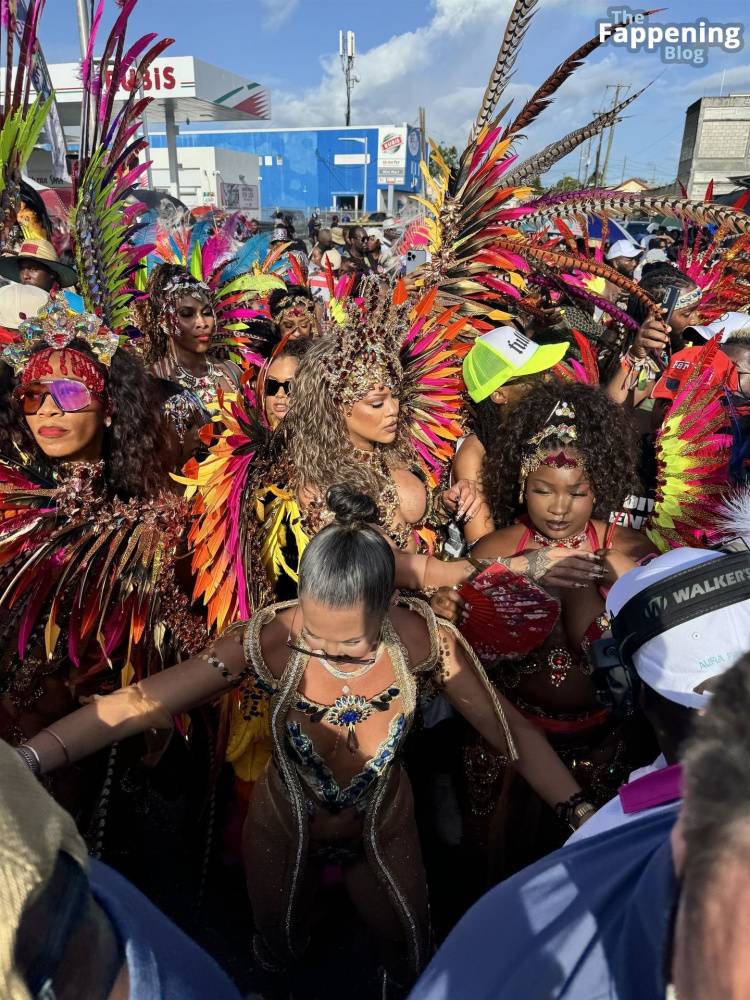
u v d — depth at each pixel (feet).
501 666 6.54
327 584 4.48
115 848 7.85
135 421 6.64
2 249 9.71
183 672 5.23
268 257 17.47
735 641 3.12
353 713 5.05
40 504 6.42
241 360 13.79
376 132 77.82
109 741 5.16
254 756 7.41
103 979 2.29
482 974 2.70
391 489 7.02
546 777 5.28
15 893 1.92
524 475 6.35
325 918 7.22
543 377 8.23
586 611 6.26
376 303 7.00
